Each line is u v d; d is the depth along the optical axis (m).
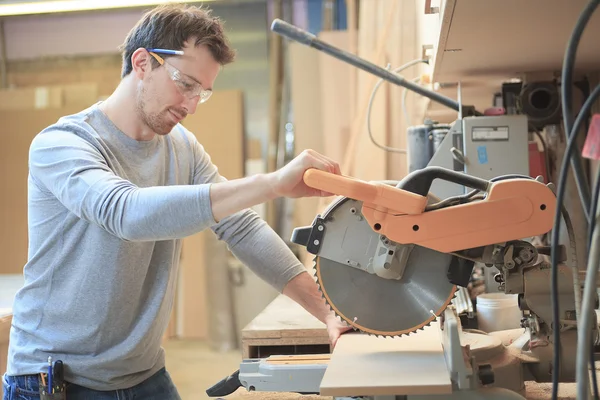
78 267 1.57
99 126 1.62
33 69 5.93
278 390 1.37
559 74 2.13
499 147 1.94
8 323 2.40
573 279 1.26
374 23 4.33
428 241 1.28
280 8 5.67
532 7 1.36
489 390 1.19
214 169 1.93
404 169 3.96
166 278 1.71
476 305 1.82
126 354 1.63
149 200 1.29
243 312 5.35
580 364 0.95
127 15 5.83
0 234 5.63
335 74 4.94
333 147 4.88
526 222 1.27
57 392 1.56
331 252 1.35
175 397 1.83
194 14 1.58
